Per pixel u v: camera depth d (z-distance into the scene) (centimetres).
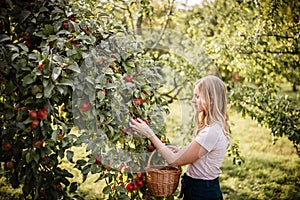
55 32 210
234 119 730
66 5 229
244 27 413
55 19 219
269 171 459
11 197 351
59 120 212
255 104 379
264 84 391
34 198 219
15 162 218
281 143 575
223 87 235
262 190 406
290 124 361
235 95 380
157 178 225
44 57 185
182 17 542
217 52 407
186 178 237
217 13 508
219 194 233
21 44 198
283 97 385
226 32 436
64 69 193
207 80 234
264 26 380
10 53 199
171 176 226
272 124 368
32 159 205
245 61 405
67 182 223
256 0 380
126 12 414
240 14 440
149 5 389
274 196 393
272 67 419
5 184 373
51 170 221
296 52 396
